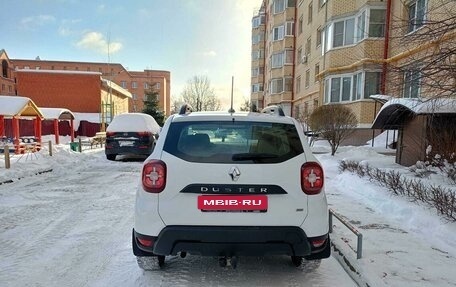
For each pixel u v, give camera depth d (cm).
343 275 345
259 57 5359
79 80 3978
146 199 289
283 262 370
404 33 663
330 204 621
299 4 3206
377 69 1716
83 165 1187
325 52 2128
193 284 320
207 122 311
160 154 296
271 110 374
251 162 288
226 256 289
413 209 522
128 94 5538
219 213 281
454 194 514
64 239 440
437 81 562
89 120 3800
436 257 376
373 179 747
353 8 1931
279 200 286
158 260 336
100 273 343
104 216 547
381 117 979
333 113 1367
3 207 599
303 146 307
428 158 851
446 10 644
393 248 402
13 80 6219
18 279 330
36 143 1602
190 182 283
